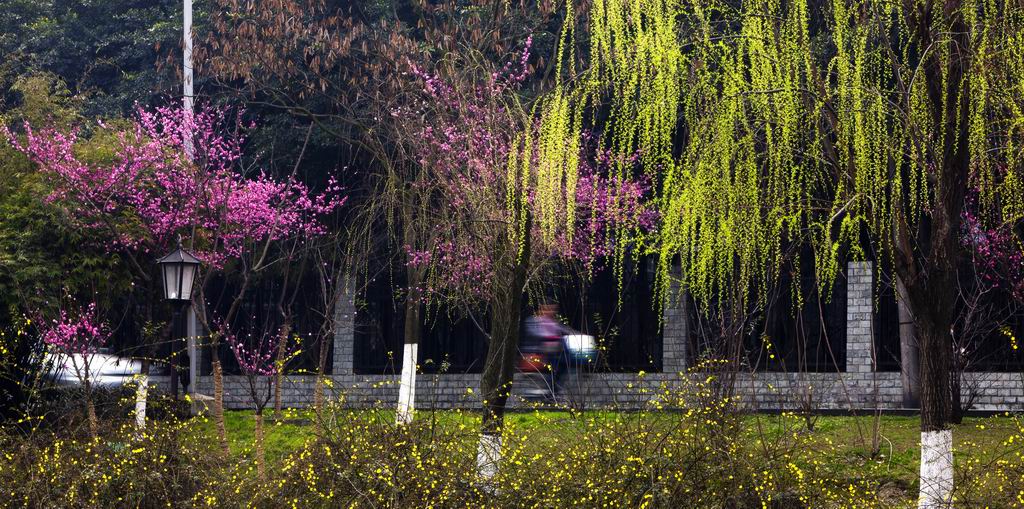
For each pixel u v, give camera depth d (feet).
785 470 40.16
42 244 66.23
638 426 41.81
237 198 71.15
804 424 46.29
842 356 69.00
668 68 36.58
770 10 36.42
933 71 36.91
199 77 83.30
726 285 47.39
